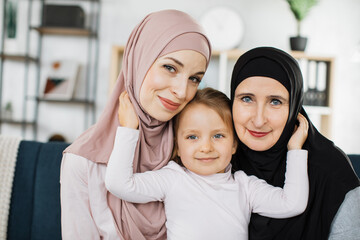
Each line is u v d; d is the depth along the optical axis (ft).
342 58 10.38
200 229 2.93
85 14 10.28
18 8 10.32
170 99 2.91
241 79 2.99
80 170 3.15
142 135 3.18
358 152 10.46
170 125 3.34
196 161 3.10
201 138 3.09
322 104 9.34
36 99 9.84
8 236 4.15
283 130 2.92
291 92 2.87
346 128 10.48
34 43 10.37
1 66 10.28
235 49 10.00
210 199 3.04
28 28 10.25
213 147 3.09
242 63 3.01
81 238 3.12
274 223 2.99
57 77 10.06
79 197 3.16
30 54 10.36
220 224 2.95
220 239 2.92
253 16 10.29
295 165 2.93
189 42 2.90
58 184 4.17
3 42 10.25
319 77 9.30
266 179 3.23
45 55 10.40
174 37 2.90
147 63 2.99
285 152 3.15
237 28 9.84
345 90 10.44
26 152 4.35
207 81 10.08
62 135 10.30
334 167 2.93
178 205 3.05
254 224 3.08
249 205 3.14
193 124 3.10
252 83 2.89
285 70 2.86
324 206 2.90
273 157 3.13
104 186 3.21
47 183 4.19
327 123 9.32
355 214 2.78
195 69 2.95
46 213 4.12
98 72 10.40
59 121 10.41
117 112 3.31
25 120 10.38
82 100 9.78
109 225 3.16
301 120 3.12
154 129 3.22
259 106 2.87
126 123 3.06
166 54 2.89
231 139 3.17
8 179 4.21
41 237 4.09
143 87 3.00
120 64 10.28
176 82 2.89
